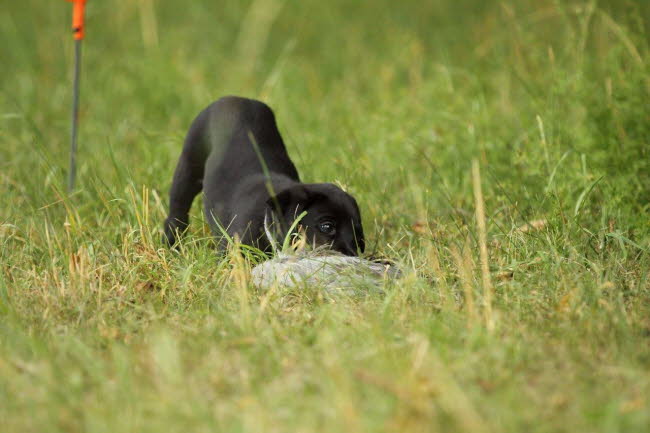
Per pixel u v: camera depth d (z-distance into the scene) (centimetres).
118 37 5166
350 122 3659
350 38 5134
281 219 2288
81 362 1717
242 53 5056
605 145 2744
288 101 3984
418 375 1593
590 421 1431
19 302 2080
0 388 1608
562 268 2134
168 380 1602
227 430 1438
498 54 3816
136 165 3109
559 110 2983
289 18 5525
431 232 2431
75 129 2989
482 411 1488
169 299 2112
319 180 2994
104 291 2112
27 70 4694
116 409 1511
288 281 2102
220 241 2425
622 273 2170
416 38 4834
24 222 2655
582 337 1789
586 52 3297
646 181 2652
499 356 1669
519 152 2914
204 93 4109
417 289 2028
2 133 3350
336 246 2283
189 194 2708
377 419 1436
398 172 3070
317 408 1493
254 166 2536
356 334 1784
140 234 2438
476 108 3272
